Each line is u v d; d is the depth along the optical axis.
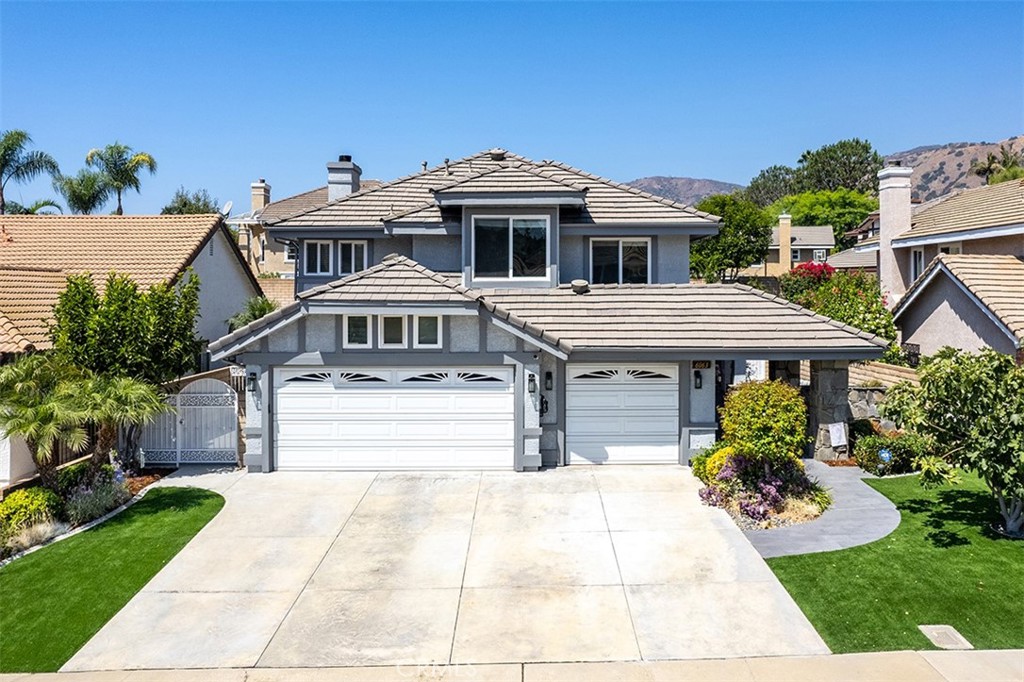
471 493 13.48
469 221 16.95
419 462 15.00
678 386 15.38
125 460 15.04
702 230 17.59
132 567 10.27
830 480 13.91
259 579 9.85
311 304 14.27
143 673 7.64
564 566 10.11
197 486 14.03
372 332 14.80
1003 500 10.77
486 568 10.09
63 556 10.70
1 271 17.44
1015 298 18.39
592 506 12.62
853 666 7.47
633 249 18.06
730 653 7.82
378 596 9.30
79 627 8.60
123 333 14.12
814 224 86.25
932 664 7.44
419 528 11.68
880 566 9.75
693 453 15.33
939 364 10.56
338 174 24.20
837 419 15.38
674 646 7.98
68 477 12.99
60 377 12.91
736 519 11.76
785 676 7.33
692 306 16.25
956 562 9.78
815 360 15.52
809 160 104.12
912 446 11.58
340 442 15.01
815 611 8.66
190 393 15.37
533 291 16.81
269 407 14.94
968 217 25.31
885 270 28.67
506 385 14.94
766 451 11.99
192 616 8.84
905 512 11.91
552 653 7.89
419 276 14.70
